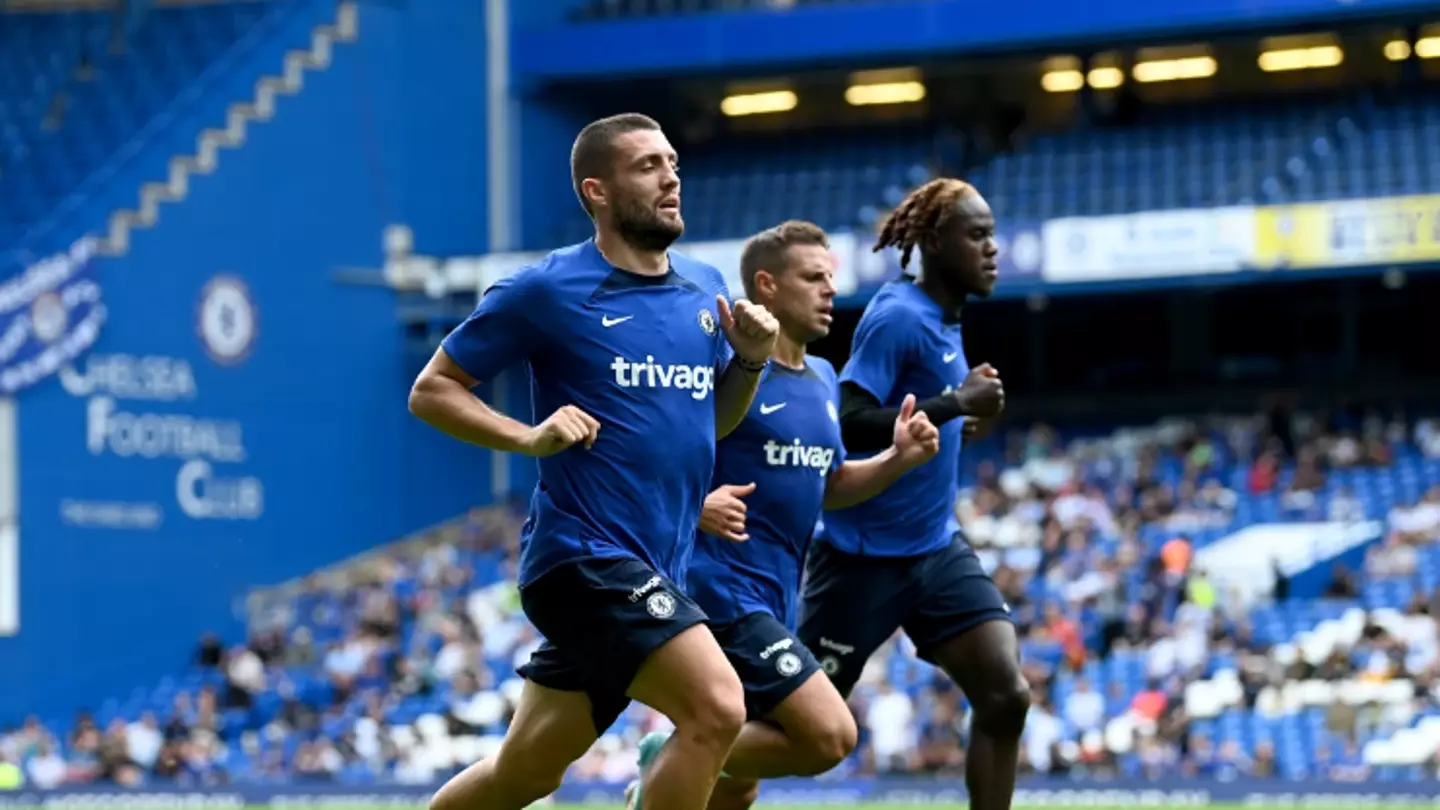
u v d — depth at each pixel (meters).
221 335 93.81
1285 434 91.94
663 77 106.50
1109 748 66.62
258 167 95.50
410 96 101.44
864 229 98.88
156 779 79.12
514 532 98.44
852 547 27.55
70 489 88.75
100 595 89.44
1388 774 63.72
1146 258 90.31
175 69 102.19
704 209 108.31
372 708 80.56
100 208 90.81
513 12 105.69
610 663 21.16
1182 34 100.81
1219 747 66.00
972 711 27.58
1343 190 96.94
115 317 90.38
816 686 24.09
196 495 92.56
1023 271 92.38
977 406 26.16
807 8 103.50
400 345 100.88
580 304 21.44
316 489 96.81
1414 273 95.06
